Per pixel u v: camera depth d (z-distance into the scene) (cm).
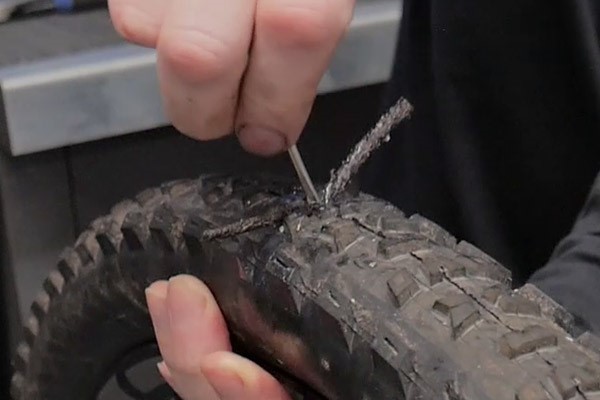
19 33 67
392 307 34
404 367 33
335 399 36
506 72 61
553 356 32
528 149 62
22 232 66
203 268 39
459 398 32
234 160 69
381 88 73
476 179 62
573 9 58
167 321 39
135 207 42
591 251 45
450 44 61
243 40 35
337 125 73
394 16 66
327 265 36
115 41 64
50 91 58
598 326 41
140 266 42
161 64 35
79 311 45
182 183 42
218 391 37
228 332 39
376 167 67
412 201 65
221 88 35
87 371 47
